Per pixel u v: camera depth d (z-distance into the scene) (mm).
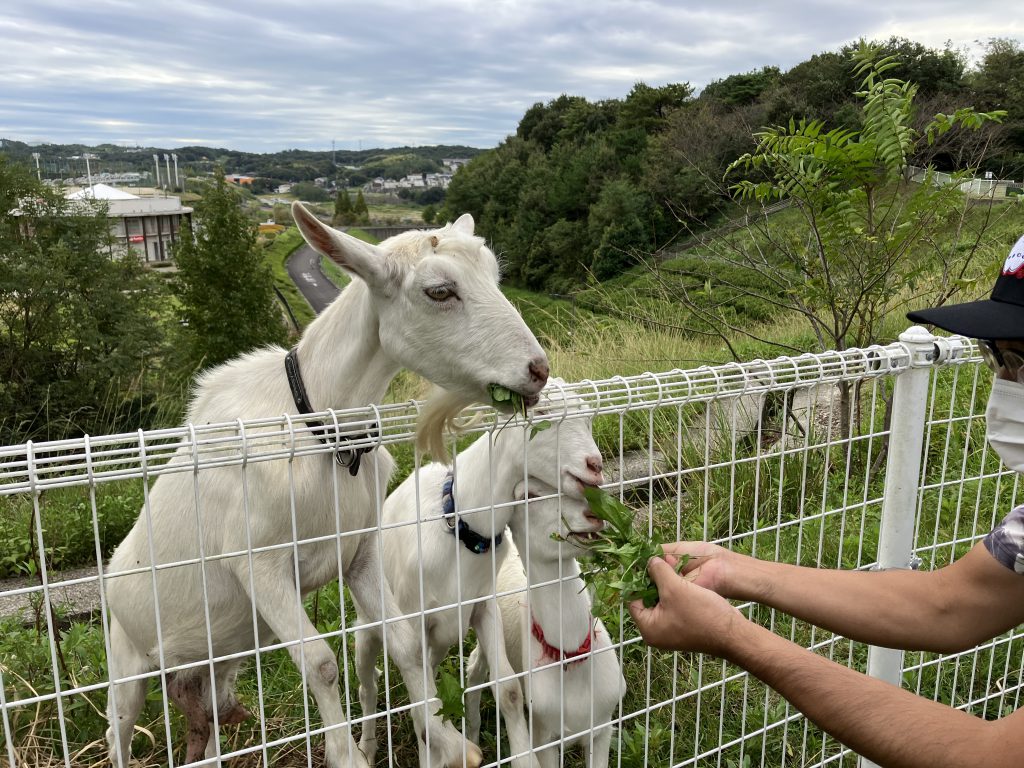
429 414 1890
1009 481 4520
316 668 2266
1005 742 1329
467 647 3848
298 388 2461
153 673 1631
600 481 2340
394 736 3400
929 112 9367
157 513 2527
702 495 4512
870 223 5160
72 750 3043
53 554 5367
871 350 2369
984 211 8055
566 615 2586
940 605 1698
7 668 3000
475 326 2227
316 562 2398
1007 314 1494
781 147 5082
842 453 4918
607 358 7680
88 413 13203
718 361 6898
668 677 3449
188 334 24891
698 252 8211
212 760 1707
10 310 18656
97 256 20266
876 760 1446
